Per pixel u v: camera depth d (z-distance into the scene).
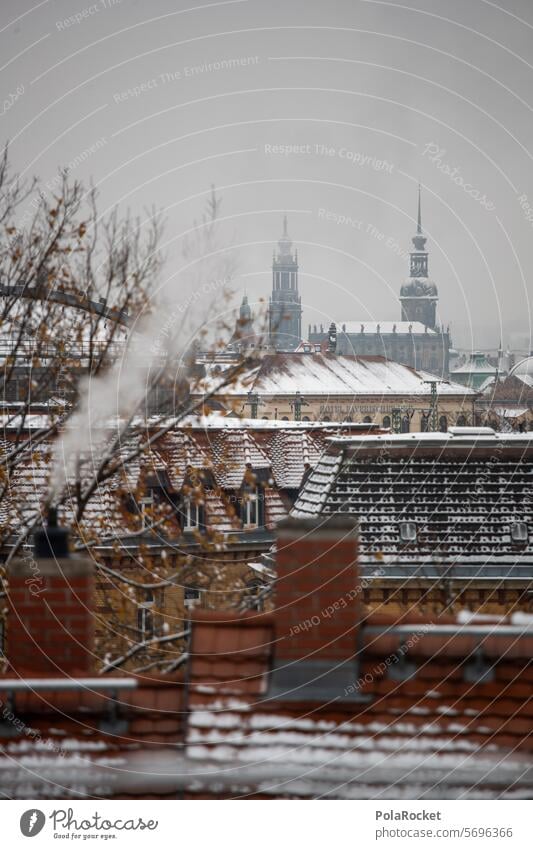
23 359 28.84
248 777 11.55
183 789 11.60
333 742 11.75
